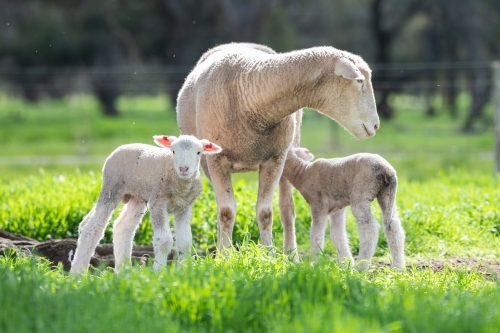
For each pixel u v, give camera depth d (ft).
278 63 37.58
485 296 28.25
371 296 27.73
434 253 45.32
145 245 47.80
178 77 143.43
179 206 35.86
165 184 35.17
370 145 127.34
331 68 36.68
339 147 124.16
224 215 39.88
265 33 185.37
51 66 182.09
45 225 48.34
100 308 25.89
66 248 41.88
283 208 43.47
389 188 39.40
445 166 106.42
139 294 27.76
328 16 199.52
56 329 24.23
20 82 180.86
